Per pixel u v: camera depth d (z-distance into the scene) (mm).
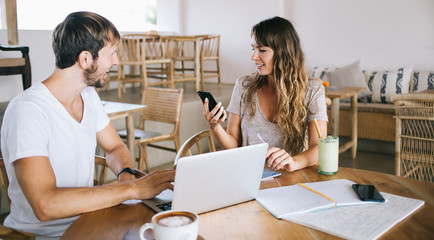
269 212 987
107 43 1166
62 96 1209
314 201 1024
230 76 6742
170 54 5281
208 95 1606
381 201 1016
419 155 2490
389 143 4328
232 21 6535
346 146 3941
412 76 4570
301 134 1714
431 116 2389
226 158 955
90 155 1316
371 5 5086
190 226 721
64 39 1125
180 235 712
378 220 910
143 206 1055
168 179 1113
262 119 1748
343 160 4066
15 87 4570
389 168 3750
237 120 1849
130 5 7188
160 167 4082
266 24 1660
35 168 1039
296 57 1657
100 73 1200
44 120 1142
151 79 6625
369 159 4090
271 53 1652
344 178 1243
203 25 6910
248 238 853
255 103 1762
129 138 3082
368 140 4473
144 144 3381
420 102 2451
